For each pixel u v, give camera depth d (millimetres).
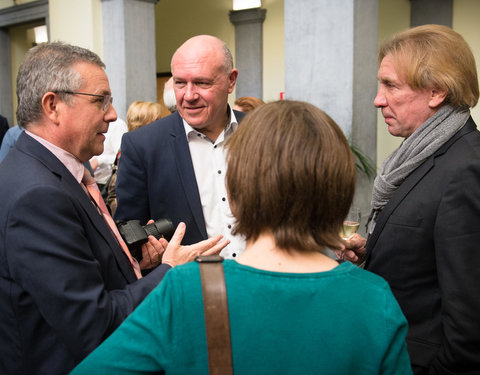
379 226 1400
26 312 1121
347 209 865
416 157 1354
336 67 4008
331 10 3971
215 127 1937
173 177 1885
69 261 1072
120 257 1316
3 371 1164
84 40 6129
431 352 1298
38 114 1225
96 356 766
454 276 1188
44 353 1142
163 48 8445
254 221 835
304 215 813
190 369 745
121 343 769
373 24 4148
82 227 1173
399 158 1429
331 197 824
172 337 752
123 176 1929
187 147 1907
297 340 746
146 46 6082
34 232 1058
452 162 1267
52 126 1233
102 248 1245
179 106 1850
